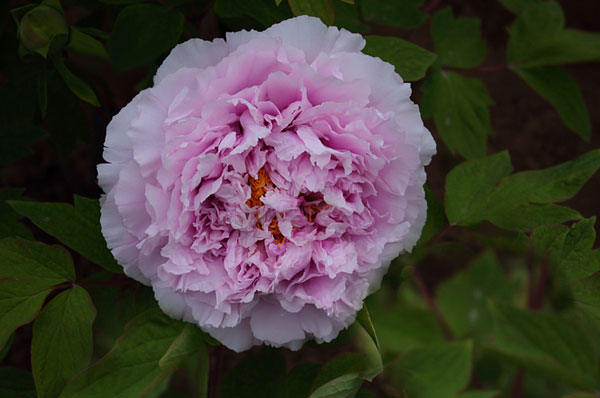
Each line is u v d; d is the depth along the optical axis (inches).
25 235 32.9
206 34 33.1
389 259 29.1
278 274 28.3
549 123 53.9
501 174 31.8
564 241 29.4
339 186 28.3
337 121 27.8
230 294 28.4
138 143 27.7
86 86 31.7
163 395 31.6
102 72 46.1
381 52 30.8
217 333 28.9
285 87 27.8
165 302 28.7
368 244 28.7
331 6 29.3
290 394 31.3
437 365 23.1
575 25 55.5
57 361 29.4
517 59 37.0
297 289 28.7
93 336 31.0
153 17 31.2
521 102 54.7
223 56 28.3
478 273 23.4
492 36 56.5
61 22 30.6
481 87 36.8
